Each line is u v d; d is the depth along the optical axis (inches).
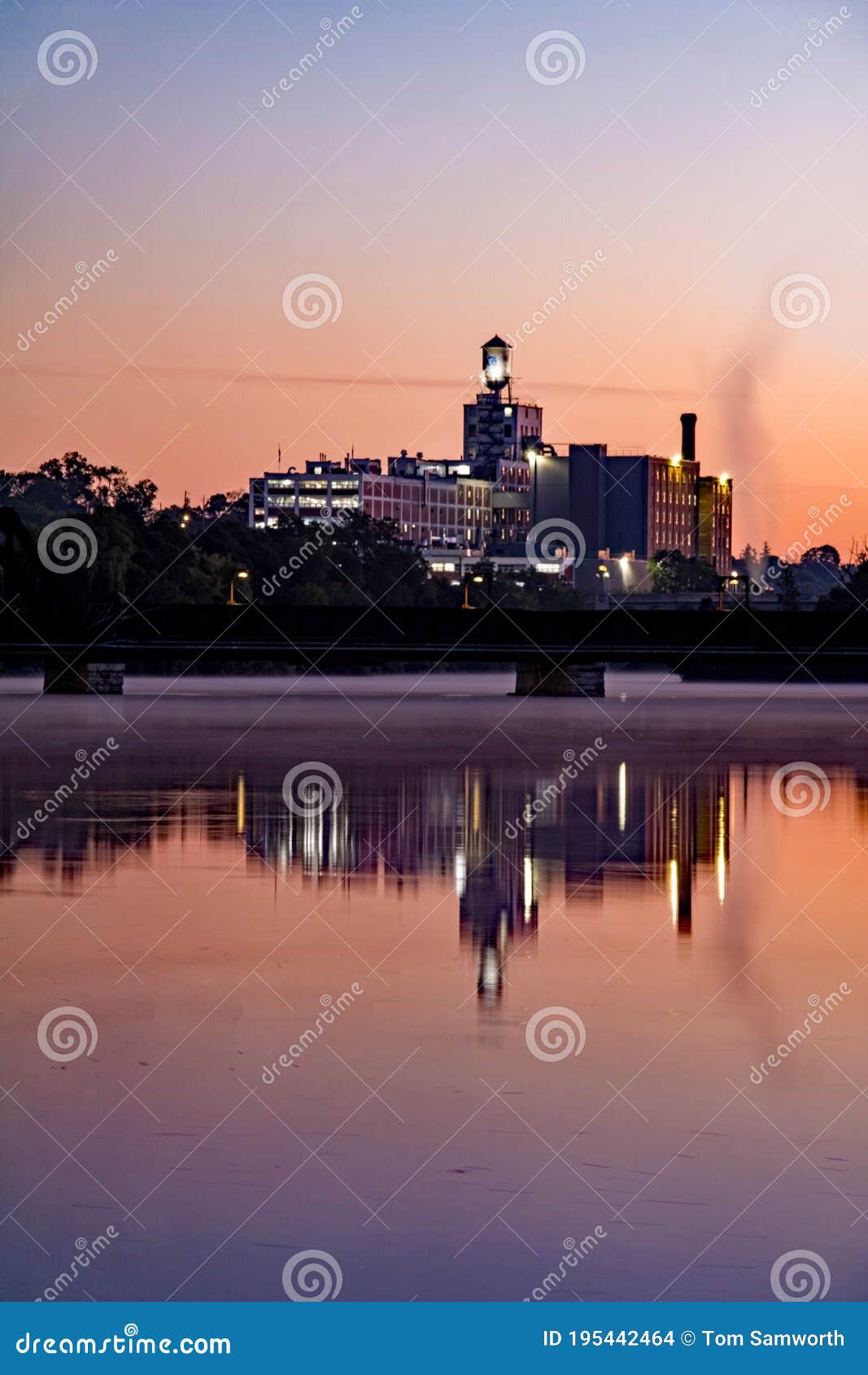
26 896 1171.3
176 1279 527.5
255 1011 826.2
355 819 1660.9
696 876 1280.8
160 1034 781.3
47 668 5305.1
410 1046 757.3
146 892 1189.7
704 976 905.5
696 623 5103.3
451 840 1494.8
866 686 7175.2
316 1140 631.2
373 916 1088.2
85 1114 662.5
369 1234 549.0
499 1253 536.1
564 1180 591.8
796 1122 650.8
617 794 1962.4
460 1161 611.2
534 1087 695.7
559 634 5088.6
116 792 1945.1
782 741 3043.8
